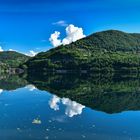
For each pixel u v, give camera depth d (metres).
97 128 28.39
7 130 26.83
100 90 66.12
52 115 34.44
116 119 33.06
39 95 55.41
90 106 42.06
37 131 26.58
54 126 28.66
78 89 68.38
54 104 43.53
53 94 57.19
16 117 32.91
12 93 58.84
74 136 25.27
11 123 29.69
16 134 25.53
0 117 32.88
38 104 43.41
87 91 63.75
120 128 28.67
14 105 42.31
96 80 108.94
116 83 90.00
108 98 51.41
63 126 28.78
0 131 26.45
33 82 95.38
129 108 40.53
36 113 35.62
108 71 199.75
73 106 41.78
